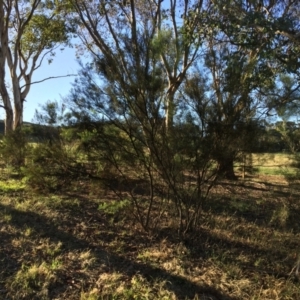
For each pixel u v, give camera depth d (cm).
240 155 611
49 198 865
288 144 591
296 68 435
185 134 583
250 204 888
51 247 598
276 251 629
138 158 625
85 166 673
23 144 1005
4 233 643
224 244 650
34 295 465
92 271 530
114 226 714
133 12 1106
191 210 762
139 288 486
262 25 414
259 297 478
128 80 580
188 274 536
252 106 596
